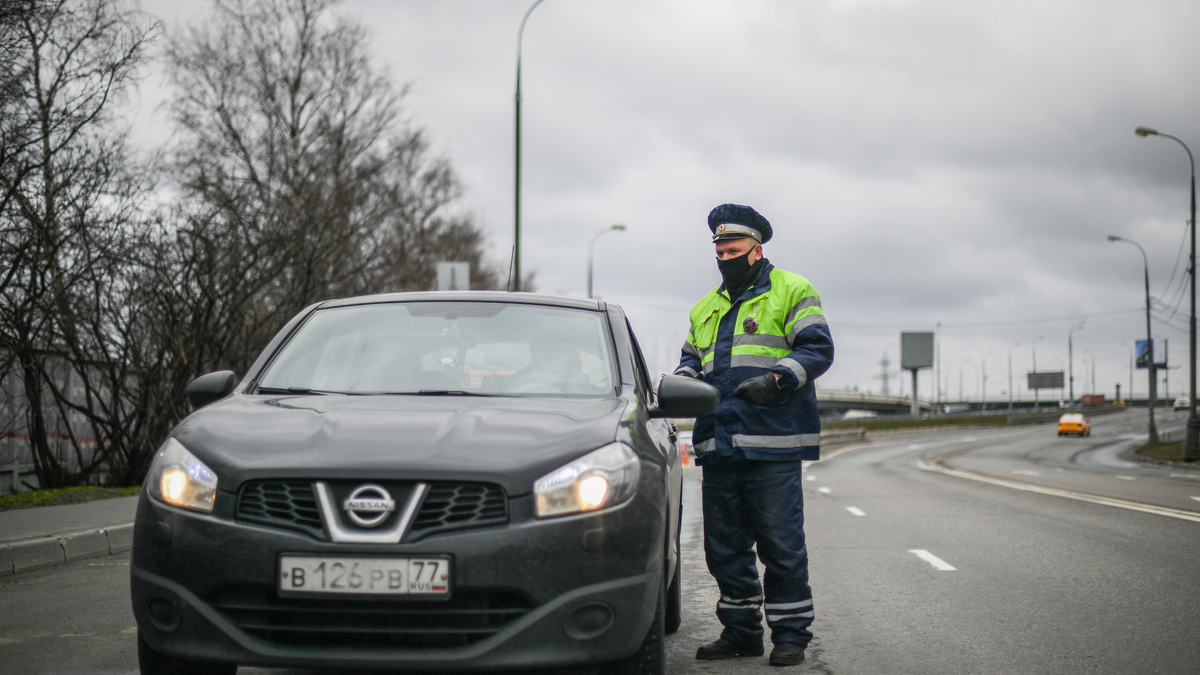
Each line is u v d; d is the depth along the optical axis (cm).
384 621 345
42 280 1220
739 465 501
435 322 484
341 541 341
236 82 2412
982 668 493
